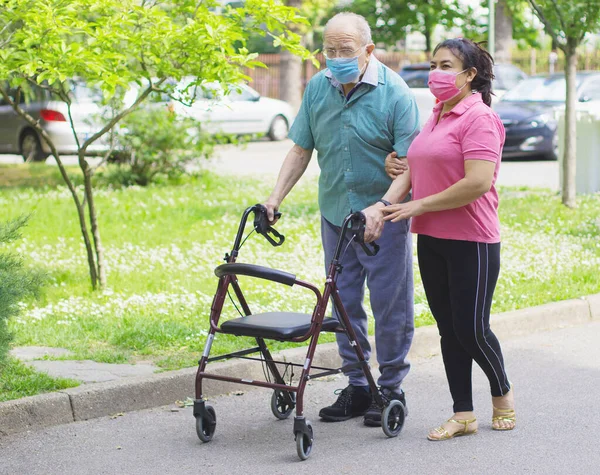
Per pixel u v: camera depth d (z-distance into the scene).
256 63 7.68
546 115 19.47
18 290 4.96
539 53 40.28
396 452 5.02
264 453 5.04
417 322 7.46
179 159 16.00
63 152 18.72
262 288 8.69
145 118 15.55
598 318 8.27
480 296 5.05
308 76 34.94
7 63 7.31
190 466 4.86
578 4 12.47
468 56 4.95
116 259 9.93
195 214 12.89
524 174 17.50
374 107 5.35
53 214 12.70
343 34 5.15
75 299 8.19
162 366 6.25
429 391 6.21
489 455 4.95
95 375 6.01
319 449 5.09
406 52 39.78
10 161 21.09
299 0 30.66
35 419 5.47
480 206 5.02
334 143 5.46
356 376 5.62
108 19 7.49
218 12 8.69
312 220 12.44
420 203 4.95
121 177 15.75
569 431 5.31
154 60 7.66
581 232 11.37
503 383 5.28
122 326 7.25
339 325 5.07
